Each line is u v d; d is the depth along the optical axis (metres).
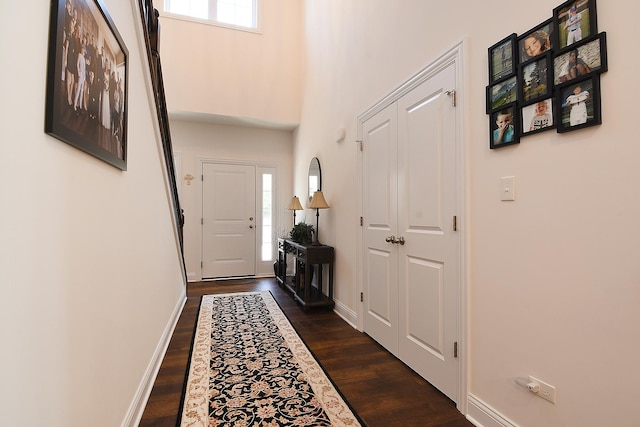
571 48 1.23
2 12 0.68
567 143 1.26
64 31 0.94
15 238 0.73
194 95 4.62
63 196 0.97
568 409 1.25
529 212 1.41
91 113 1.15
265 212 5.55
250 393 1.94
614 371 1.11
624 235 1.09
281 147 5.62
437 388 1.98
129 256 1.65
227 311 3.54
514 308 1.48
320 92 4.14
